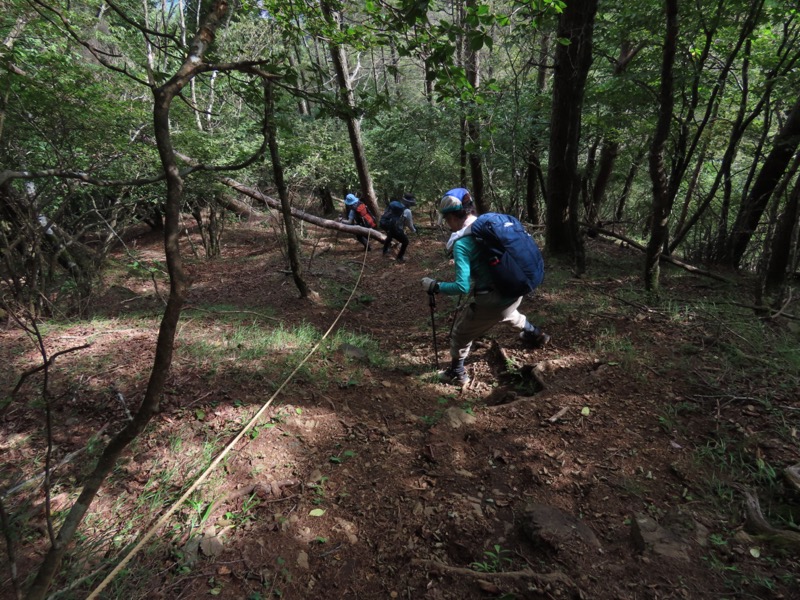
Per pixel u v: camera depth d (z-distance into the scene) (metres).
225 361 3.75
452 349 3.85
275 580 2.05
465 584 2.01
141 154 6.01
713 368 3.38
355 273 7.69
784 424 2.68
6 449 2.66
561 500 2.45
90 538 2.14
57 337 4.08
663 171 4.43
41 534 2.14
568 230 6.76
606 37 5.90
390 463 2.85
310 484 2.61
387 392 3.76
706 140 6.45
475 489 2.61
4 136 4.21
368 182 11.14
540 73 9.56
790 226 4.39
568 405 3.24
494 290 3.37
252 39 8.63
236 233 11.38
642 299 4.96
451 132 9.76
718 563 1.97
